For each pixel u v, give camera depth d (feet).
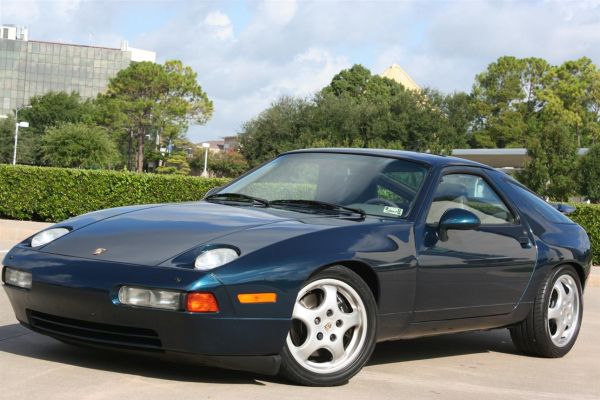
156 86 281.54
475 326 17.04
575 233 19.80
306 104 196.03
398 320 14.96
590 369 18.12
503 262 17.11
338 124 194.49
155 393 12.52
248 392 12.95
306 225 14.23
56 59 601.62
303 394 13.17
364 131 198.49
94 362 14.38
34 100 362.94
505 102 326.24
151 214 15.07
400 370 16.10
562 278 19.15
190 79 284.41
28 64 599.98
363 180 16.25
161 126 282.36
